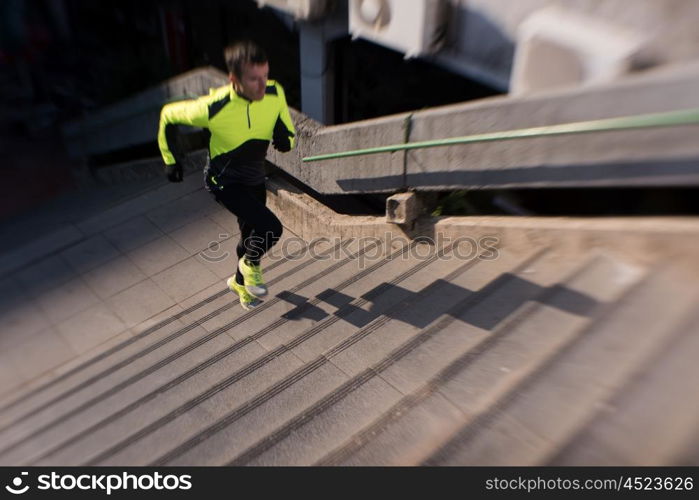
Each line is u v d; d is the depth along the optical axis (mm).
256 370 3740
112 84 14203
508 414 2592
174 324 4754
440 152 4473
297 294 4586
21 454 3504
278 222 3943
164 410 3598
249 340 4117
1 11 14781
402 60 7484
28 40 15211
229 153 3719
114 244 6258
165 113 3678
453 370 3088
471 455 2463
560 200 5320
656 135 3154
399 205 4723
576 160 3602
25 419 3912
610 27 4184
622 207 4934
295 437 3010
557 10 4574
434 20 5535
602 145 3430
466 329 3523
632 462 2268
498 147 4023
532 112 3719
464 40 5602
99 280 5711
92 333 5047
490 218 4441
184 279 5582
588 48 4055
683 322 2902
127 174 9789
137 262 5906
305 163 5852
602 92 3301
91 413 3754
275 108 3660
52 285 5773
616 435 2369
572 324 3160
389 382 3295
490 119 3998
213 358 3986
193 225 6402
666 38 3939
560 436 2459
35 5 15180
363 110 8461
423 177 4691
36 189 11516
